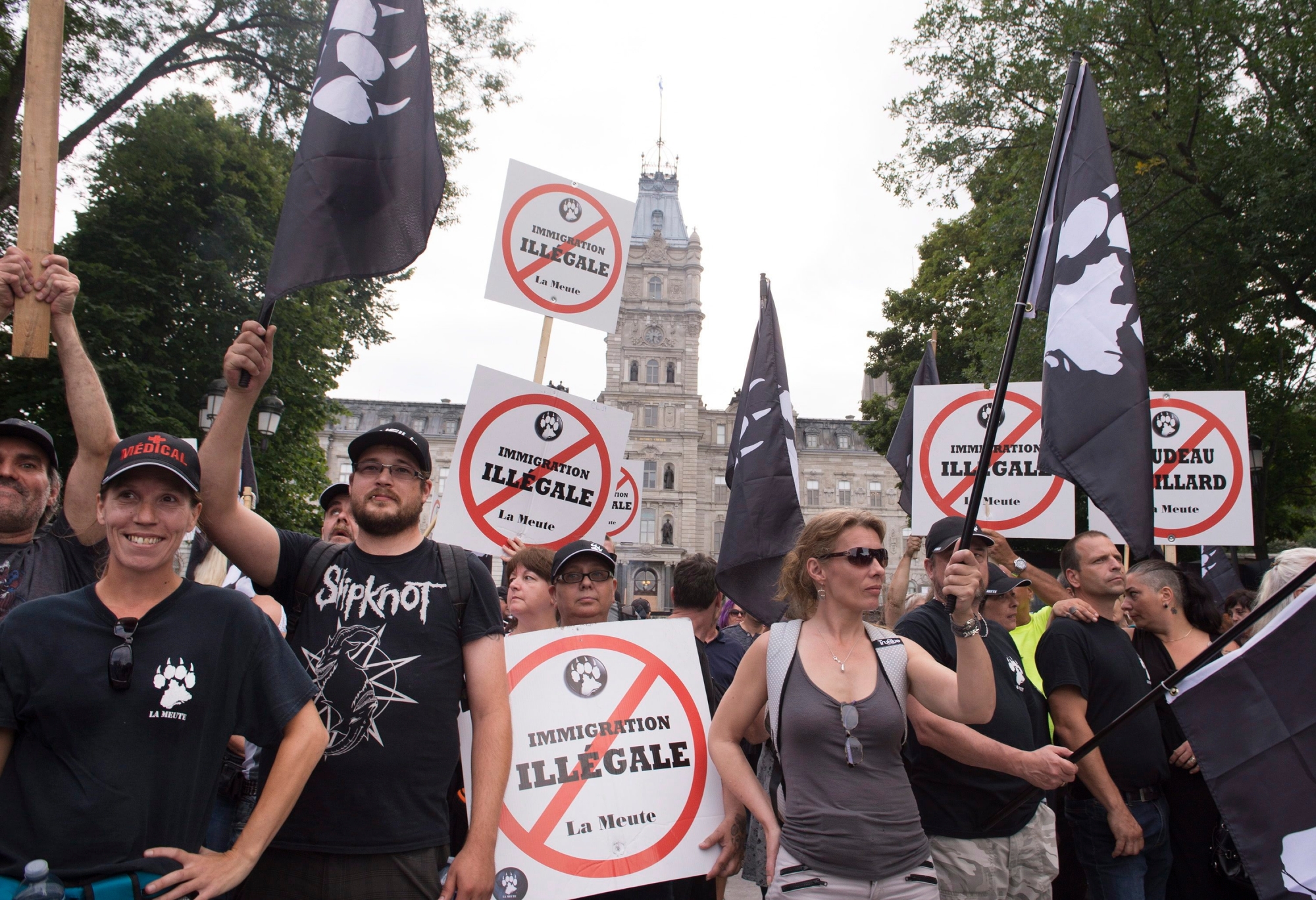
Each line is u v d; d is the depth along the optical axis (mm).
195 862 2404
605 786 3580
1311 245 14094
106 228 19453
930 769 3867
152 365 19234
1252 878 3186
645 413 66188
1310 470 21266
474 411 5398
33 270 2973
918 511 7031
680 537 64812
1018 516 6863
